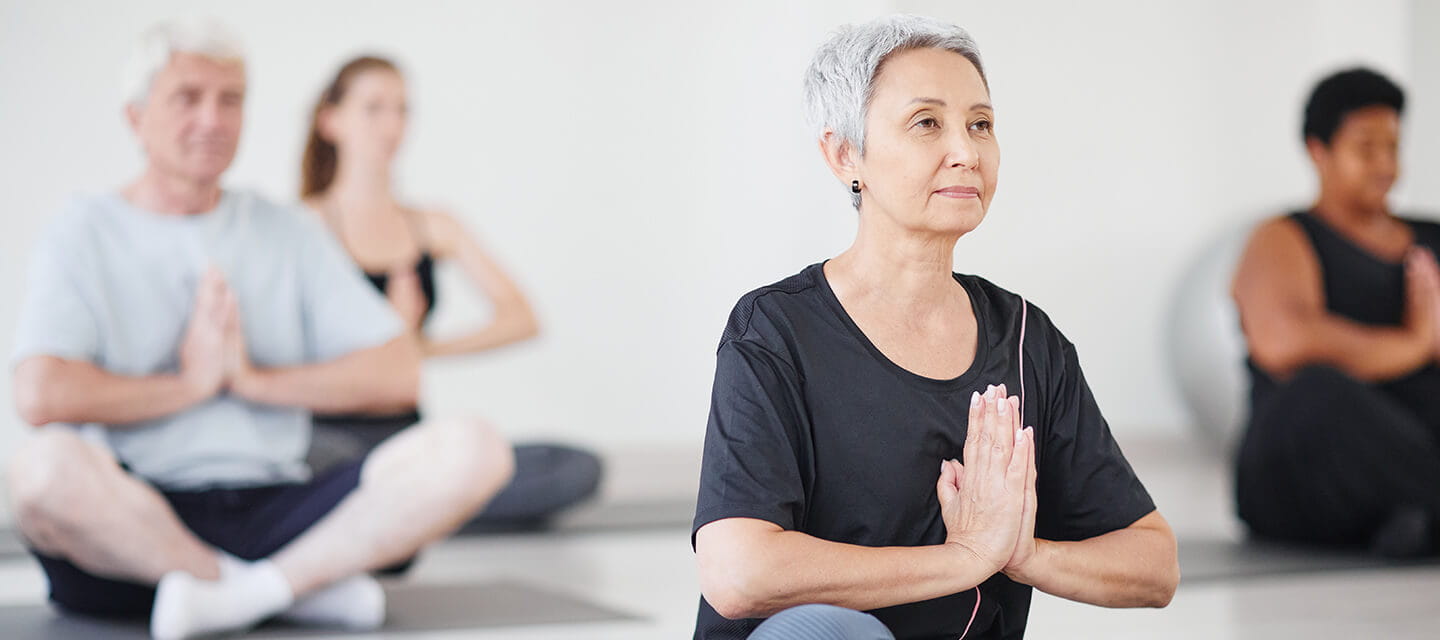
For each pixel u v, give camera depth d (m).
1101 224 6.72
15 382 2.92
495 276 5.37
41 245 3.02
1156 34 6.82
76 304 2.96
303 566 2.83
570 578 3.72
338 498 2.89
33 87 5.32
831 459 1.35
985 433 1.35
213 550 2.84
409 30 5.91
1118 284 6.75
